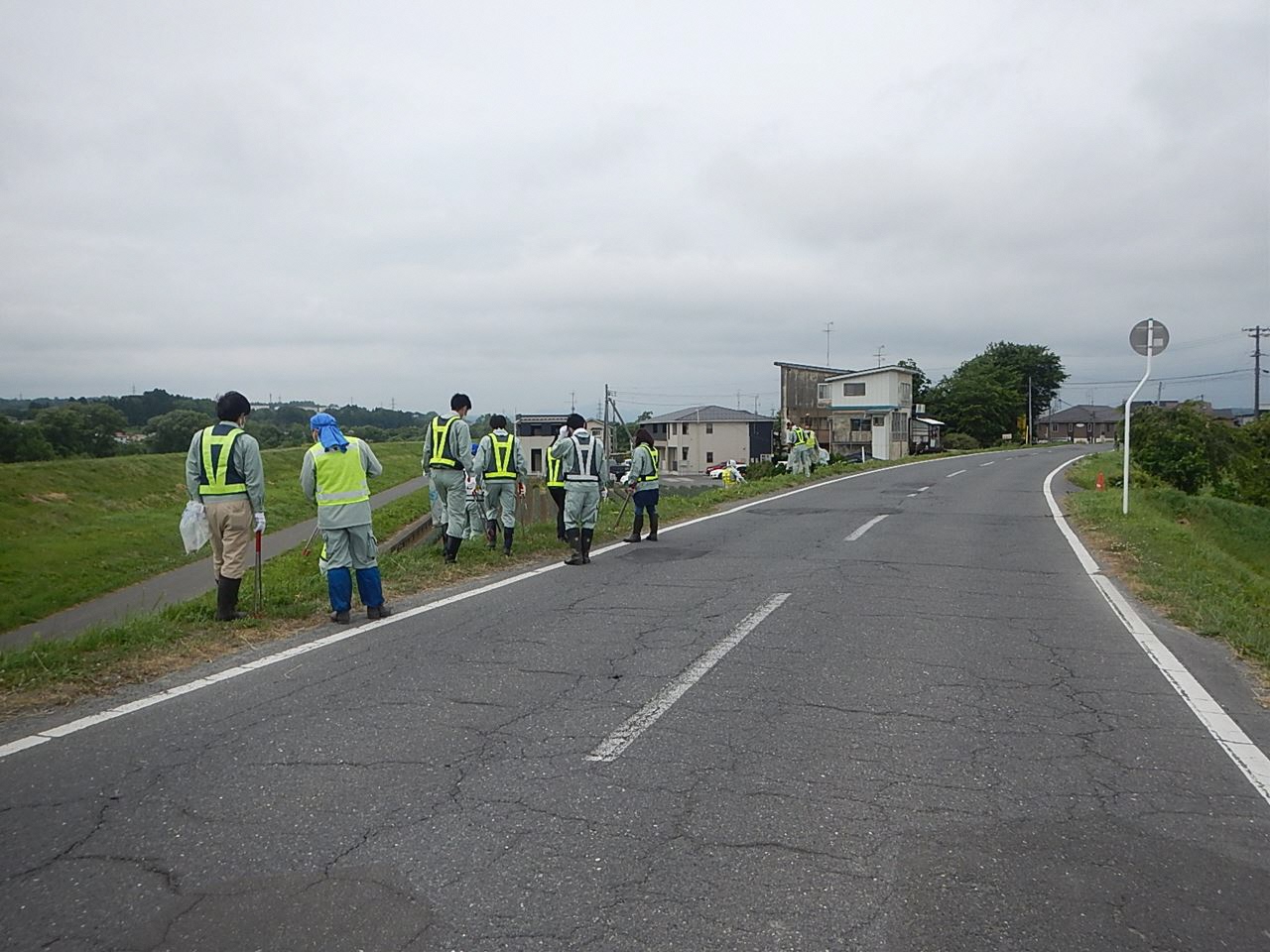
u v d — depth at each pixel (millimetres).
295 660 6488
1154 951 3027
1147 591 9219
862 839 3781
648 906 3254
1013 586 9539
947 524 15250
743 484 23875
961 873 3516
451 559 10734
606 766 4535
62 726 5105
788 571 10344
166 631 7105
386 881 3430
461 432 10555
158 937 3066
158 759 4625
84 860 3590
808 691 5781
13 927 3123
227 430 7590
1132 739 5004
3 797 4164
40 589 17297
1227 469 33656
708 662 6426
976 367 87250
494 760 4609
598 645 6926
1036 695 5770
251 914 3205
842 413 64688
